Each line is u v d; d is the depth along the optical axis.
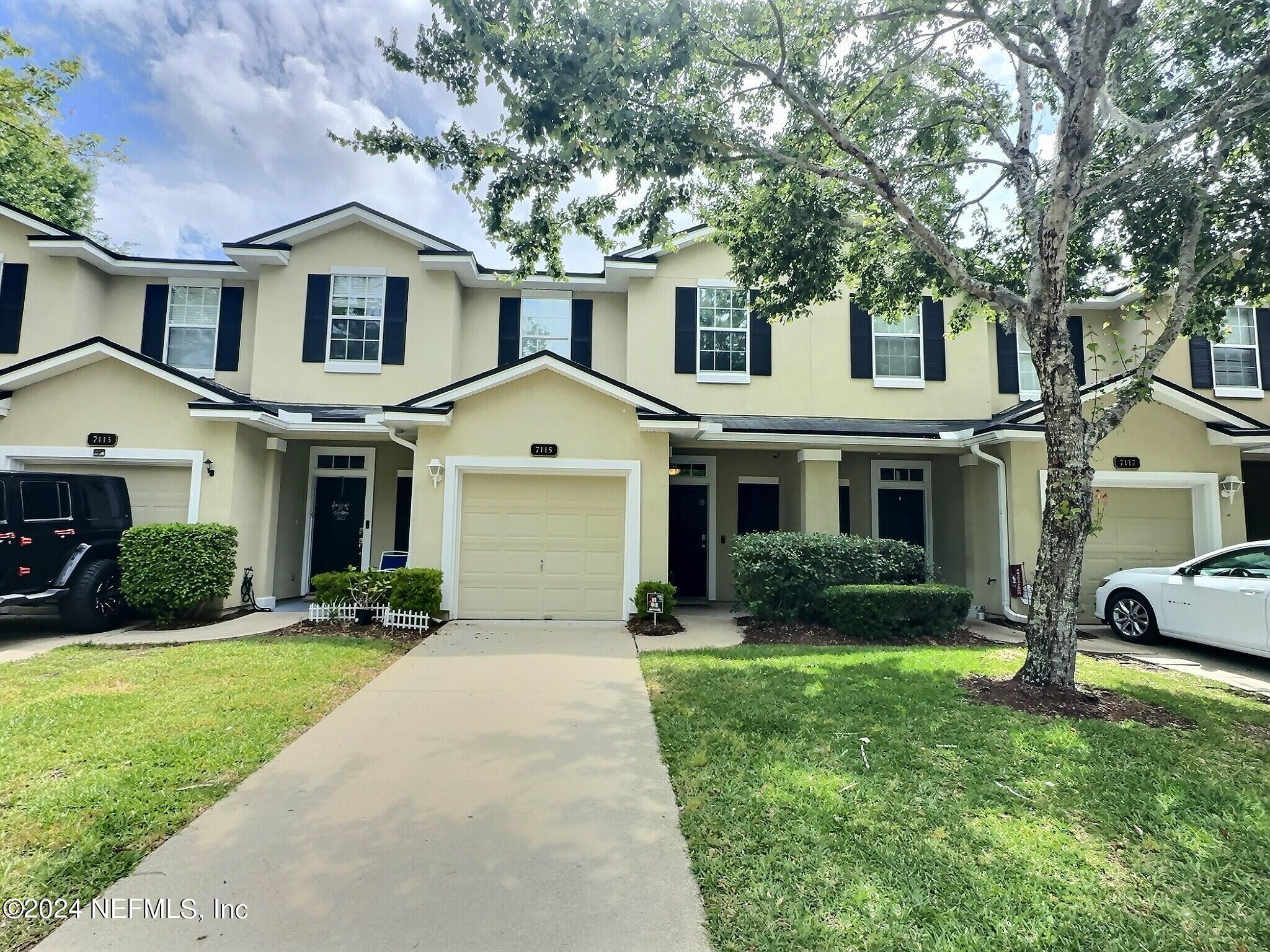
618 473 9.66
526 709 5.33
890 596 8.57
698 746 4.51
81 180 19.06
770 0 6.79
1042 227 5.92
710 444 11.15
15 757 4.12
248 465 10.21
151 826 3.33
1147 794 3.77
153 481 9.84
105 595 8.73
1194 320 8.32
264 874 2.96
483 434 9.55
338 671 6.31
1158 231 7.88
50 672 6.26
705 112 7.33
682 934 2.58
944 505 12.27
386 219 11.92
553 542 9.64
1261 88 6.54
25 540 7.96
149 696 5.43
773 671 6.42
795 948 2.48
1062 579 5.72
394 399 11.90
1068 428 5.75
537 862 3.08
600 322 12.77
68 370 9.70
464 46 6.18
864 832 3.33
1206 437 10.19
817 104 7.62
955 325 9.62
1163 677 6.50
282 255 11.84
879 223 8.60
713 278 12.25
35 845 3.13
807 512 10.97
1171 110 7.28
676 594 11.41
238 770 4.04
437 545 9.38
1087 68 5.59
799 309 8.96
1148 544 10.11
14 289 11.52
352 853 3.14
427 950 2.48
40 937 2.52
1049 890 2.84
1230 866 3.05
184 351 12.30
